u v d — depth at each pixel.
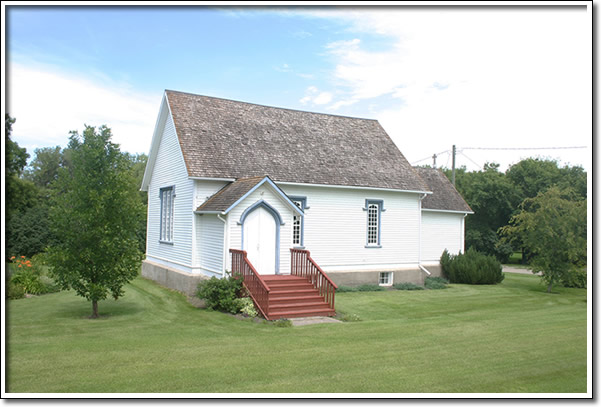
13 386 8.61
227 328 13.94
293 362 10.44
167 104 22.17
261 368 9.97
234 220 17.62
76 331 13.12
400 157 26.70
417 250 25.47
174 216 21.88
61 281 14.88
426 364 10.57
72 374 9.30
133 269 15.50
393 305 19.00
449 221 29.45
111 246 14.70
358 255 23.19
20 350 10.92
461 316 16.81
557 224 23.92
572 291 25.16
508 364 10.73
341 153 24.39
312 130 25.02
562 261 24.14
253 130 22.83
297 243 21.38
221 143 21.00
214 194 19.69
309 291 17.02
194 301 18.23
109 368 9.72
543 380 9.73
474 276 26.77
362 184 22.86
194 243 19.50
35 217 31.45
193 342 12.05
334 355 11.08
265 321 14.98
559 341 12.87
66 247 14.87
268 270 18.44
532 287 26.59
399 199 24.83
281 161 21.72
